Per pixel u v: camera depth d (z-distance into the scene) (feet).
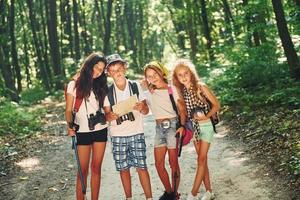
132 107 18.57
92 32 130.72
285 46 37.55
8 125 40.19
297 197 18.53
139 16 151.23
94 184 19.29
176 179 19.53
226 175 22.81
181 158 27.12
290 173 20.85
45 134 38.17
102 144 18.90
